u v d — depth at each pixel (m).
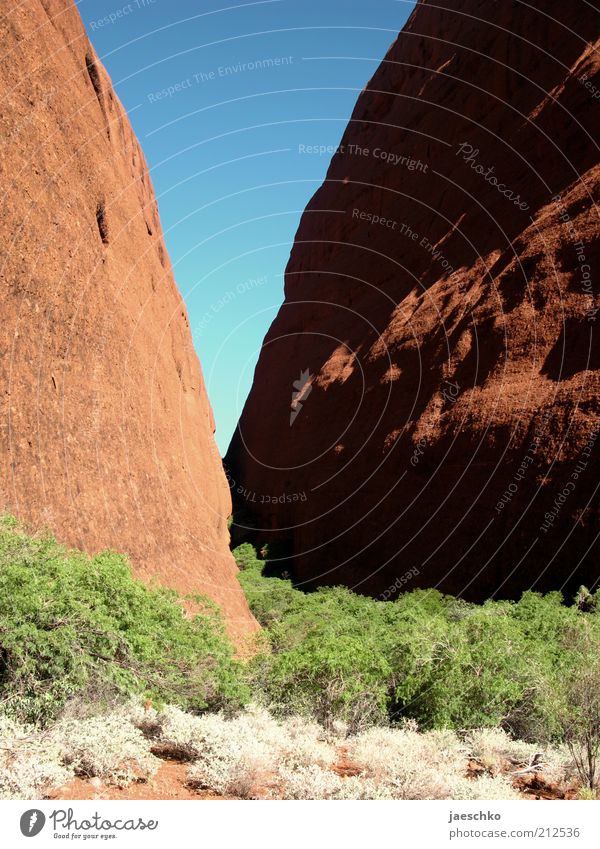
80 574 8.13
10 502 10.41
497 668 9.41
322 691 9.31
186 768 6.19
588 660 8.65
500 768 7.36
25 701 6.22
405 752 7.10
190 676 8.34
